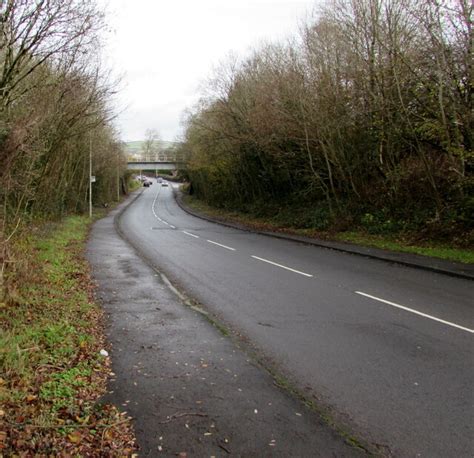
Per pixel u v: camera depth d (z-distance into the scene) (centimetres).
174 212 4934
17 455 348
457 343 679
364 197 2417
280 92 2494
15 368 500
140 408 460
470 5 1514
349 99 2192
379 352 639
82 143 3119
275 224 2966
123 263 1441
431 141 1906
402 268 1384
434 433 423
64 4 1171
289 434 416
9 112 1111
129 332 722
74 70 1716
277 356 621
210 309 879
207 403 475
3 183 1029
